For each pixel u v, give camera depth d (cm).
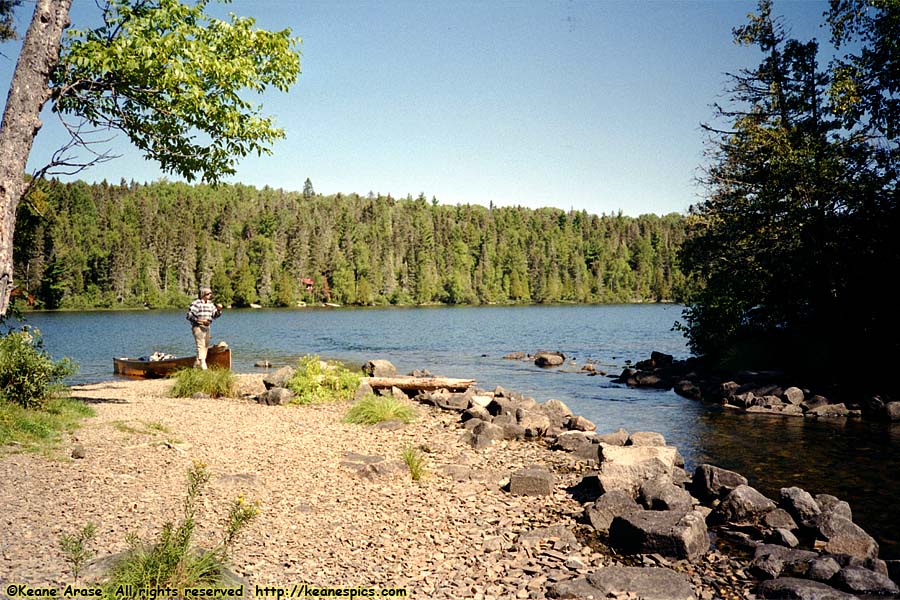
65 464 834
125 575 463
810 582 596
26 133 853
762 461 1137
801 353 2098
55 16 866
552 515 796
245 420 1287
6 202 835
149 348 3691
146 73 1094
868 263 1922
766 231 2228
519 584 571
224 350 2023
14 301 1503
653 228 17425
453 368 2739
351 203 18962
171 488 769
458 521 742
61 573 483
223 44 1177
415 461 951
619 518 711
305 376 1672
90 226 13325
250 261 12875
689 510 764
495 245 16262
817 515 773
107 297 10888
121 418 1183
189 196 17712
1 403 1021
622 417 1602
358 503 779
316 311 10600
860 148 2034
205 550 545
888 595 580
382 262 13475
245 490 788
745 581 619
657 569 603
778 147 2127
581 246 16750
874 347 1989
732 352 2280
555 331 5472
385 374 2089
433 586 555
